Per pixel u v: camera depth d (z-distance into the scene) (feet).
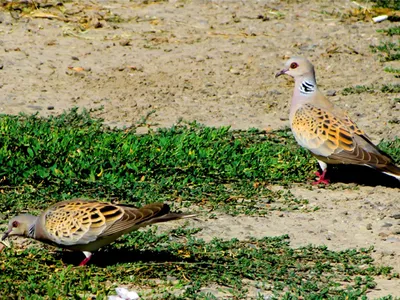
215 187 43.24
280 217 40.68
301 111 46.06
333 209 42.14
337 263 35.70
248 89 62.23
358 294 32.35
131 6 76.79
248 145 50.01
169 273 33.12
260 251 35.73
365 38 74.33
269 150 48.65
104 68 63.77
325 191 44.70
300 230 39.22
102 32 70.64
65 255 34.73
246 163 45.88
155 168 44.29
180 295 31.32
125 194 41.22
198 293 31.78
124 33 70.79
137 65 64.80
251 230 38.83
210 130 50.47
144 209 31.76
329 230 39.42
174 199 41.70
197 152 46.42
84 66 63.77
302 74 46.73
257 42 71.61
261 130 53.72
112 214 31.89
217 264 33.83
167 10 76.89
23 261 33.35
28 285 31.14
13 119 50.42
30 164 42.80
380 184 46.29
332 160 44.60
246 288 32.60
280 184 44.93
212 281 32.91
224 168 45.06
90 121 52.06
